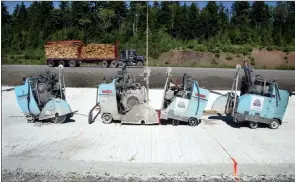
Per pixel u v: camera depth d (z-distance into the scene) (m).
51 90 9.80
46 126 9.16
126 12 56.25
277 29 55.19
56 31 55.72
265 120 9.31
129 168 6.36
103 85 9.45
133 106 9.37
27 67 30.69
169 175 6.10
